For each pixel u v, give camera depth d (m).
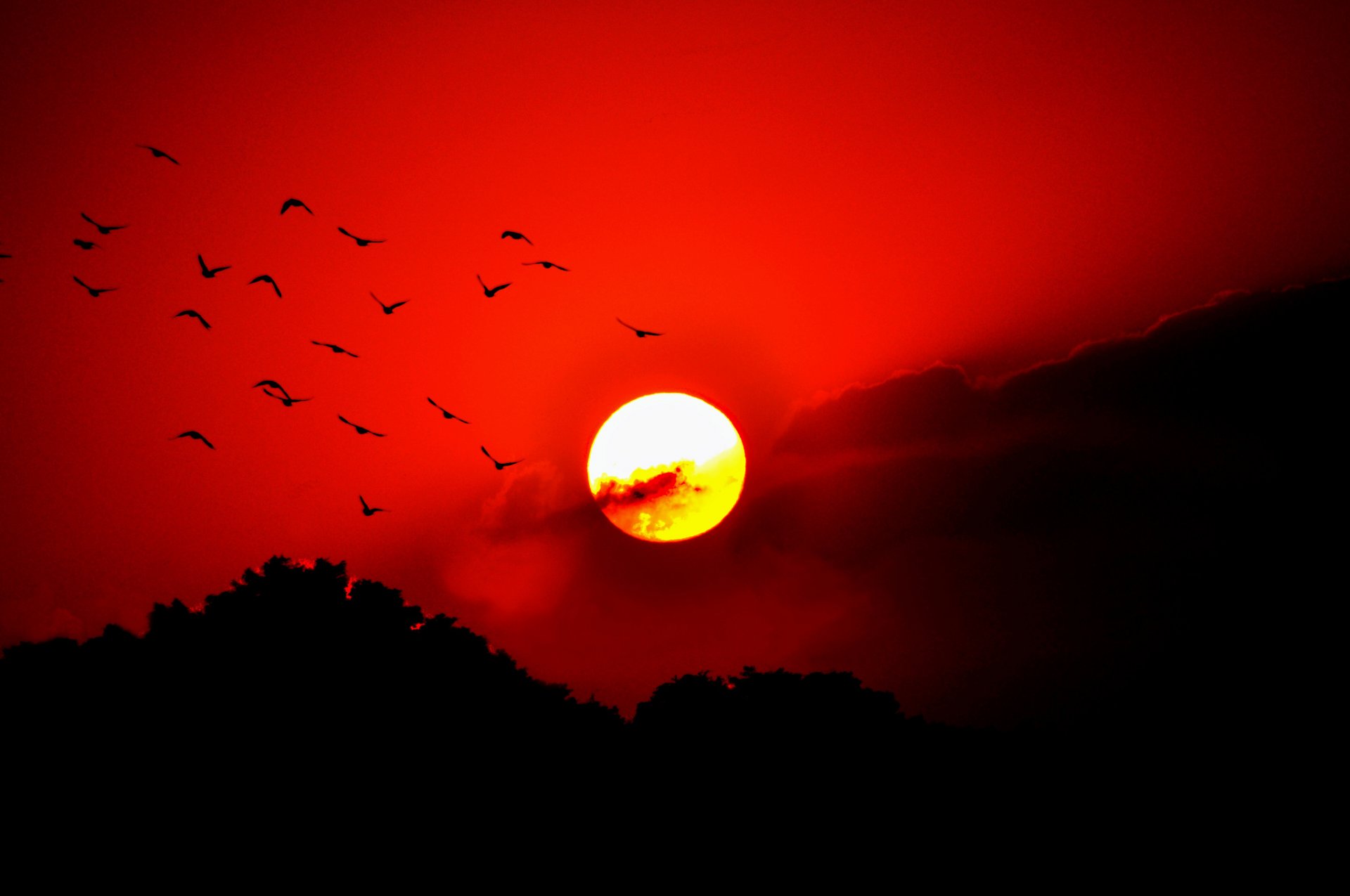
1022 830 27.23
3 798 22.86
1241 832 28.00
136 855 22.66
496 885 24.59
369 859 24.14
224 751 25.31
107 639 27.97
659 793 28.56
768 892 25.05
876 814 27.25
